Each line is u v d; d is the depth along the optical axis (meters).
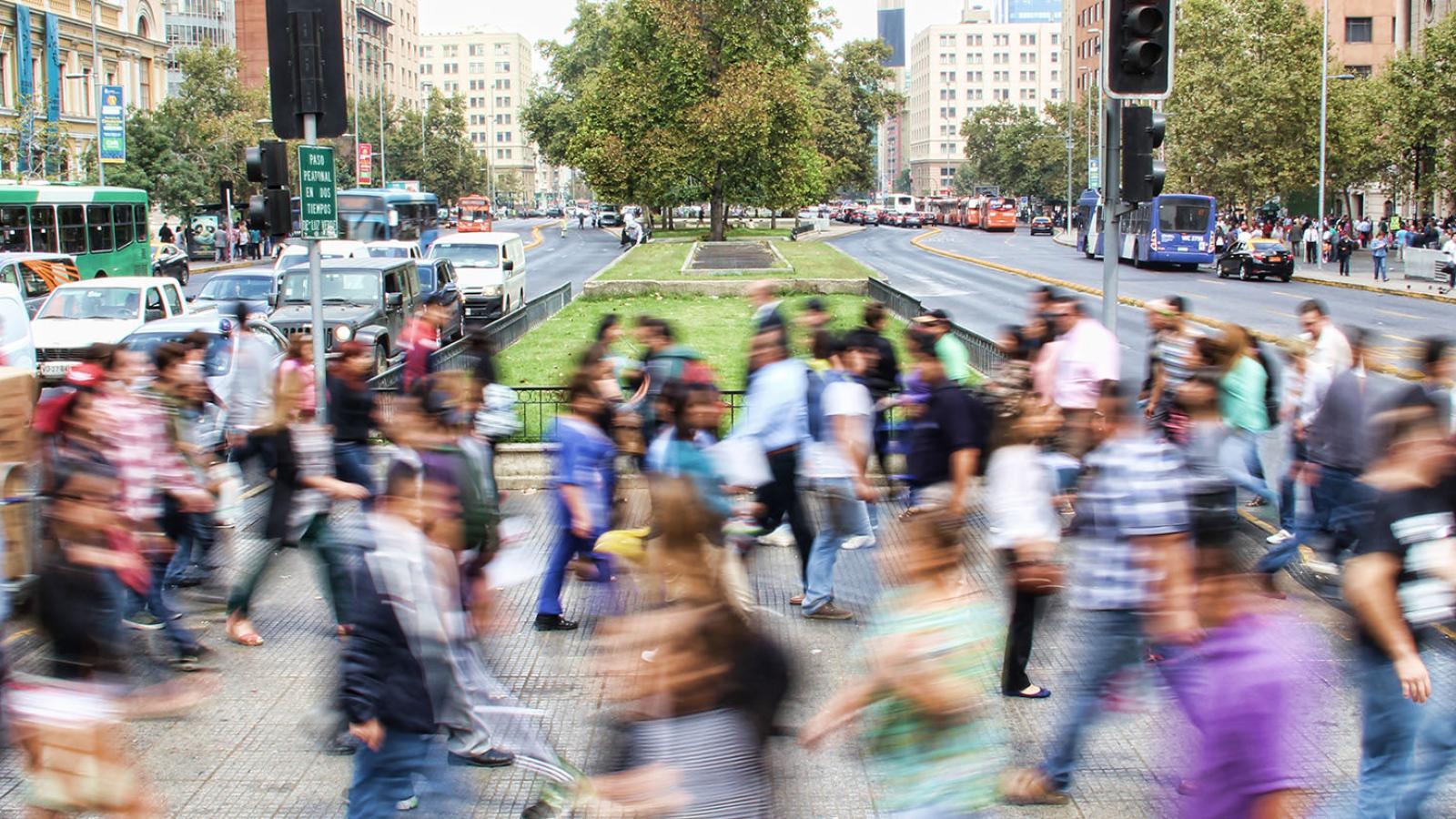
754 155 66.81
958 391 8.88
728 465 8.91
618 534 7.38
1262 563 9.70
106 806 5.23
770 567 10.61
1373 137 57.81
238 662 8.36
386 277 22.84
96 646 5.35
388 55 147.75
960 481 8.77
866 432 9.12
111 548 5.45
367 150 76.69
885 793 6.29
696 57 65.56
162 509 8.84
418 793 5.94
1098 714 6.22
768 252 50.34
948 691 4.60
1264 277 46.84
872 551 10.84
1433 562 5.34
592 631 8.98
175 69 112.19
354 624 5.24
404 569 5.23
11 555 8.50
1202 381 8.13
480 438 9.02
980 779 4.67
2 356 15.68
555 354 22.94
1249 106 55.91
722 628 4.28
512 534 9.16
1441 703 5.58
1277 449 12.27
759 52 66.75
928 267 52.69
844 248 69.44
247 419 11.20
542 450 13.32
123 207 35.69
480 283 32.22
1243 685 4.52
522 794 6.39
